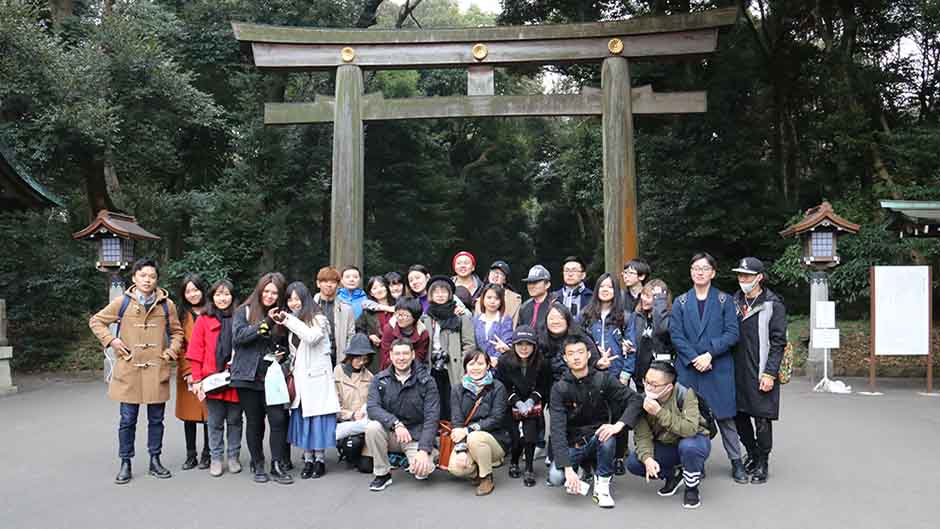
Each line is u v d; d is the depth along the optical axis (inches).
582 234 1213.7
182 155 657.0
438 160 912.9
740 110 608.1
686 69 593.3
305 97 647.1
